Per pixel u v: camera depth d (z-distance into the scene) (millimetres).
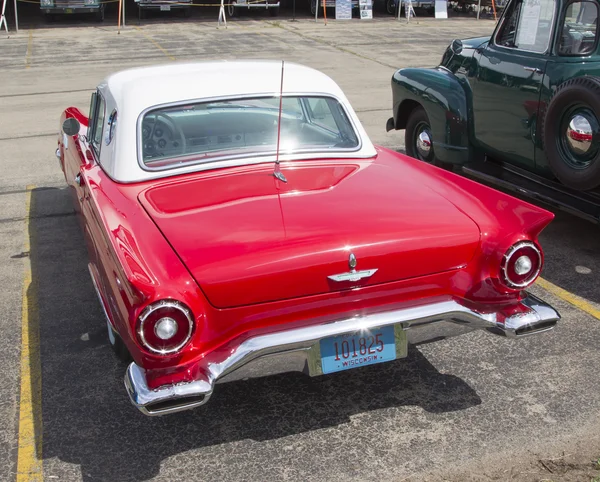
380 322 2988
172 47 17297
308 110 4012
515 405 3471
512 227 3146
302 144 3896
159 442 3264
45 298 4762
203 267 2789
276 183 3500
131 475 3053
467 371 3779
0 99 11641
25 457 3180
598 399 3502
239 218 3107
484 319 3166
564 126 4812
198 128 3807
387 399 3549
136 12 24812
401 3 23859
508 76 5520
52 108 10883
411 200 3344
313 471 3045
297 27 21297
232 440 3264
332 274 2904
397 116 7043
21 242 5789
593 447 3148
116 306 2945
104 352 4055
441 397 3553
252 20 23078
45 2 21141
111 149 3812
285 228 3018
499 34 5770
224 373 2828
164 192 3436
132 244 2926
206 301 2785
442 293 3150
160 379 2783
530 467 3025
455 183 3695
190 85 3961
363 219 3109
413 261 3021
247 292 2822
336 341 3006
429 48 17250
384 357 3082
